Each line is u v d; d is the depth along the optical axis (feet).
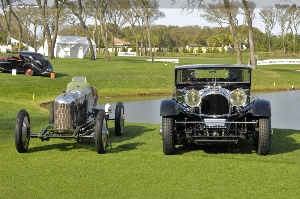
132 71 143.54
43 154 31.32
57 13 200.54
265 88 117.08
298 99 93.25
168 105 30.96
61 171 26.86
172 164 28.45
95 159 29.84
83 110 33.99
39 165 28.27
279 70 160.76
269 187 23.70
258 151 30.83
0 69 114.73
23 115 31.37
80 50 240.12
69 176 25.82
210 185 24.07
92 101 36.65
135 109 76.28
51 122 37.35
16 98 90.12
